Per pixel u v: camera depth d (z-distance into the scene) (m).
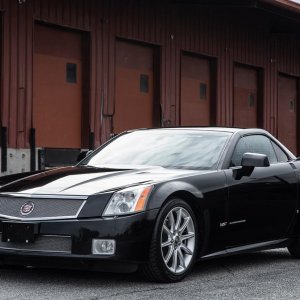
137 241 5.65
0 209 5.88
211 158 6.75
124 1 16.64
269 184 7.10
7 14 13.54
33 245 5.70
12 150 13.61
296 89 24.67
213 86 20.00
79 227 5.61
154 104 17.84
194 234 6.16
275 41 22.84
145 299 5.31
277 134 23.16
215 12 19.78
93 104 15.79
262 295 5.61
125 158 7.06
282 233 7.38
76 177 6.21
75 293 5.50
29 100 13.99
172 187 5.98
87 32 15.65
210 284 6.02
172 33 18.19
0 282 5.93
